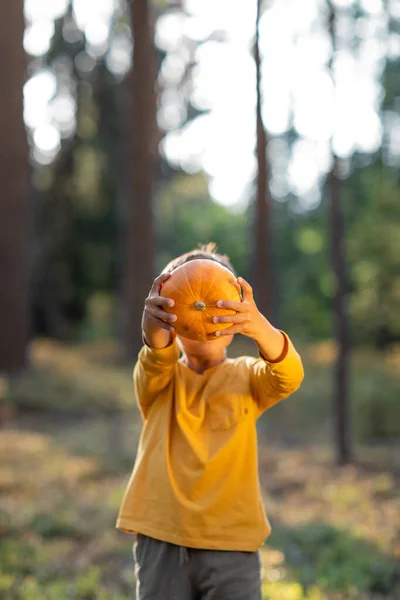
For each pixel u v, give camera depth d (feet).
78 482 25.38
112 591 15.14
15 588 14.56
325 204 111.86
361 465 30.07
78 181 97.04
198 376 8.80
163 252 123.75
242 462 8.41
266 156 34.83
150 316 8.03
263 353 8.20
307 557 18.12
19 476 25.03
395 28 65.10
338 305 30.40
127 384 51.67
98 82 94.17
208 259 8.57
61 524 18.99
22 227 49.29
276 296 77.66
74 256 98.99
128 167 63.82
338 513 22.72
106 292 104.47
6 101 48.21
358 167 82.69
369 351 67.62
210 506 8.18
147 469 8.56
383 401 37.83
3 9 47.44
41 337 97.04
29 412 42.11
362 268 70.59
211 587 8.21
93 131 96.17
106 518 20.38
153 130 63.16
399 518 22.12
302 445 35.14
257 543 8.34
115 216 98.84
